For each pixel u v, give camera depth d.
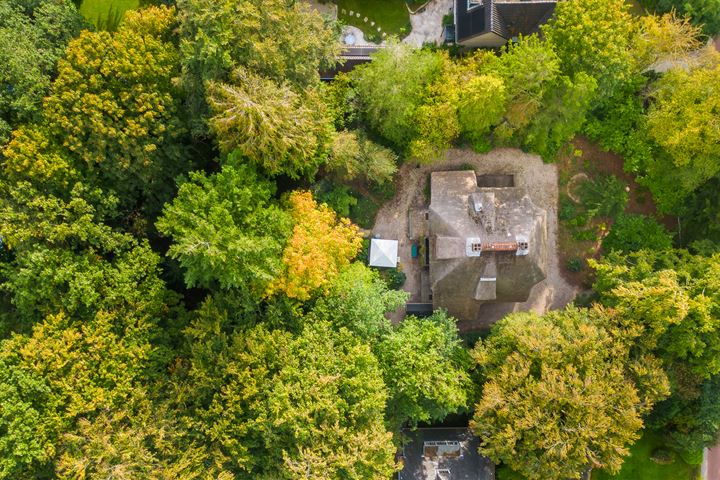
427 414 35.31
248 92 30.25
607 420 31.91
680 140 35.72
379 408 31.95
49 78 31.58
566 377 32.72
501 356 36.16
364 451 30.25
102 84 31.53
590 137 42.09
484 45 42.25
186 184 31.17
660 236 40.59
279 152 32.12
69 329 31.17
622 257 39.56
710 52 36.84
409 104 36.75
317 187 40.69
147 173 33.44
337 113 39.34
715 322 33.34
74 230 31.08
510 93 36.44
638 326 33.81
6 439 28.52
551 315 37.28
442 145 39.00
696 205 40.56
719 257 35.44
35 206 30.69
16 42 30.89
